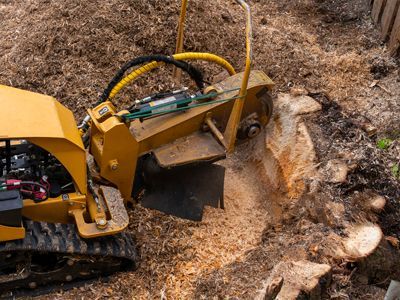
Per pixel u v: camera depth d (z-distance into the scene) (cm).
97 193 305
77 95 388
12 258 284
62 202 291
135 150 312
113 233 291
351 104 395
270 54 430
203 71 415
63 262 293
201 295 294
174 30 418
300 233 321
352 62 428
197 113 326
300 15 495
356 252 297
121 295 297
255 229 346
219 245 332
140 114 311
